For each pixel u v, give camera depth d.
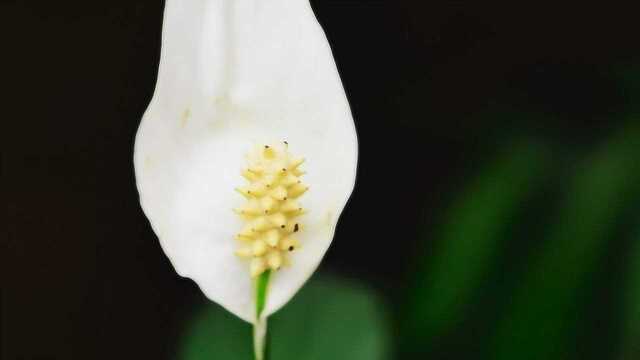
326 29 0.85
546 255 0.76
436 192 0.86
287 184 0.53
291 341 0.72
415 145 0.86
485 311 0.75
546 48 0.86
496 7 0.85
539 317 0.75
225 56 0.54
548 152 0.79
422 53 0.86
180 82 0.53
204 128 0.54
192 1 0.53
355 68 0.86
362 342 0.72
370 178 0.87
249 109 0.54
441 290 0.76
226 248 0.53
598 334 0.74
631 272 0.73
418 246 0.87
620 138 0.78
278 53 0.54
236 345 0.71
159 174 0.53
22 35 0.87
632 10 0.85
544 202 0.77
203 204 0.53
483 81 0.86
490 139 0.85
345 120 0.54
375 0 0.85
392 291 0.84
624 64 0.85
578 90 0.85
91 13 0.86
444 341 0.75
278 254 0.53
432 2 0.85
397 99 0.86
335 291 0.73
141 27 0.86
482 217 0.77
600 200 0.76
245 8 0.53
